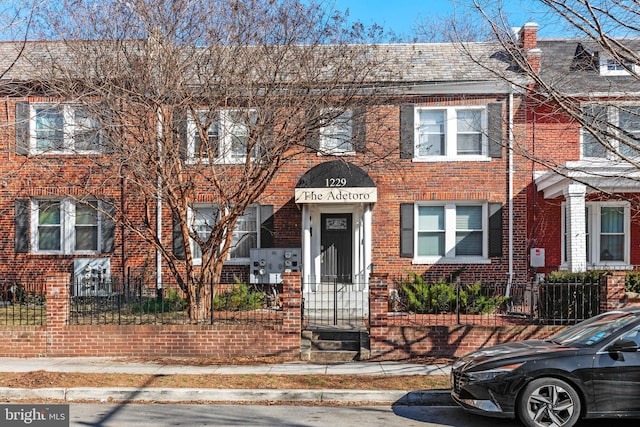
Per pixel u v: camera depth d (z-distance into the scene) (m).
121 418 8.34
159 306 14.27
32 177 17.59
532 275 17.45
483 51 18.02
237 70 12.76
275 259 17.19
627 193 16.84
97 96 13.77
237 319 12.80
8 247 17.88
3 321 13.46
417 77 17.23
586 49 15.43
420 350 11.96
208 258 13.59
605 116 11.51
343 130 16.78
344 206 17.64
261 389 9.55
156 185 12.65
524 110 17.41
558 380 7.62
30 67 15.70
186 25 12.62
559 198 17.42
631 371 7.55
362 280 17.11
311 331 12.79
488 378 7.82
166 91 12.42
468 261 17.52
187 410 8.85
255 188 13.05
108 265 17.64
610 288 11.84
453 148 17.55
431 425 8.12
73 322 12.53
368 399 9.38
